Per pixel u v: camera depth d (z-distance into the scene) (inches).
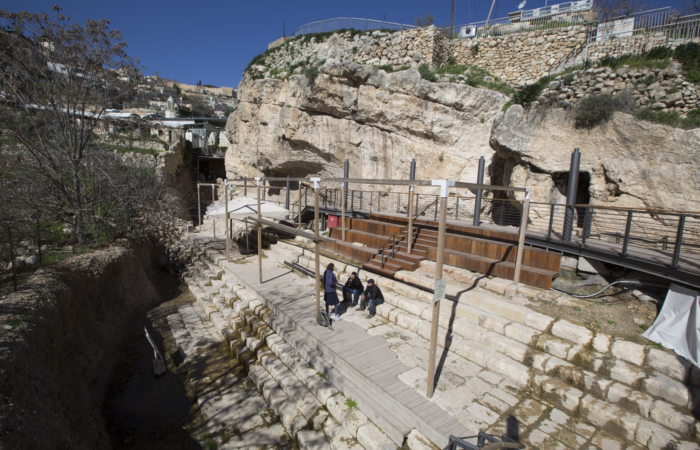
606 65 445.4
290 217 786.2
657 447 177.5
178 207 922.7
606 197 400.5
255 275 495.2
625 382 209.6
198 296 518.3
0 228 432.5
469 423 198.4
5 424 180.2
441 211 204.7
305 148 792.3
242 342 367.2
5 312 268.7
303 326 320.8
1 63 502.6
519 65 628.4
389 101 639.8
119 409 295.0
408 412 208.4
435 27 655.1
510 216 538.9
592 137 409.7
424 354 271.6
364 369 249.1
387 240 465.7
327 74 674.2
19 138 534.6
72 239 531.8
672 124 355.6
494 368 248.2
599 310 277.3
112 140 895.7
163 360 366.6
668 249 330.3
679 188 340.5
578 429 196.5
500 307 293.0
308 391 267.0
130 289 506.9
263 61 923.4
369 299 341.7
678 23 466.6
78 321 353.7
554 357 238.7
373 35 735.7
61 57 528.7
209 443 247.4
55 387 242.8
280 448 236.7
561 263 344.5
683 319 227.5
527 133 464.4
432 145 637.3
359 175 733.9
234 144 1026.7
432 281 363.9
